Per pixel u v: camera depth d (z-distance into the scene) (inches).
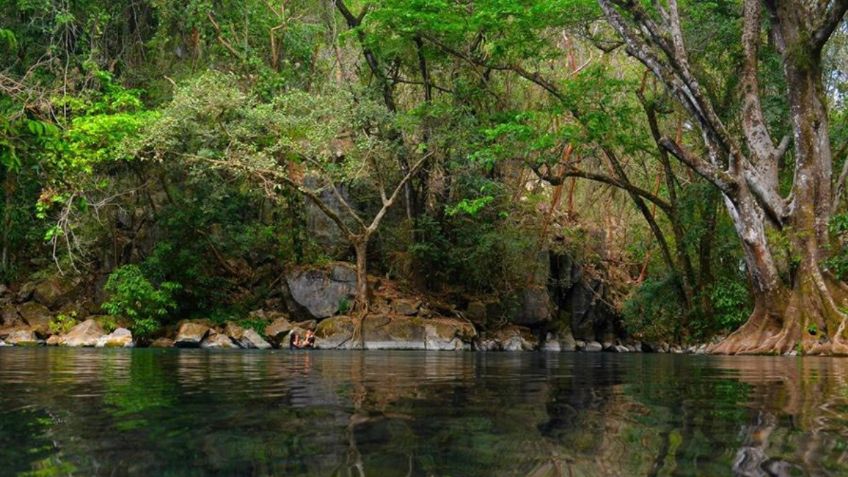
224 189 845.8
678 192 912.3
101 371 239.1
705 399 134.1
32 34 879.1
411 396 136.9
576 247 1091.3
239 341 795.4
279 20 990.4
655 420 98.7
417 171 906.7
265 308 903.1
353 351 649.6
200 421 95.0
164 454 69.6
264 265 945.5
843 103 788.0
